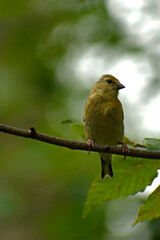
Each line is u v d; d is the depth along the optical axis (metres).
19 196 13.62
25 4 19.05
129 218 12.37
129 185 6.51
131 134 14.43
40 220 14.51
